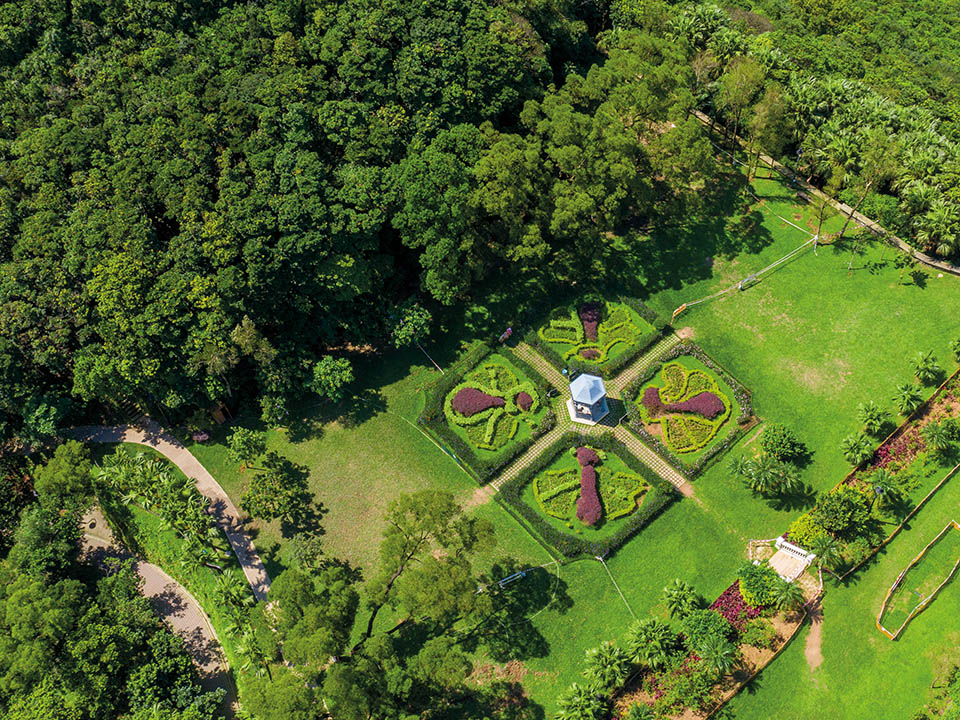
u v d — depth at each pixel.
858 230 105.31
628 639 73.38
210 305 83.44
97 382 84.56
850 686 75.00
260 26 98.75
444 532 73.06
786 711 73.62
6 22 100.69
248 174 88.94
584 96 100.19
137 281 82.94
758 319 97.94
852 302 98.56
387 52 94.12
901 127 109.31
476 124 97.69
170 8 101.00
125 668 76.44
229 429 92.12
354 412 92.25
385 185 87.31
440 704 72.94
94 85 96.44
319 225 85.56
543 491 85.44
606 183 93.81
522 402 90.69
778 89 108.75
